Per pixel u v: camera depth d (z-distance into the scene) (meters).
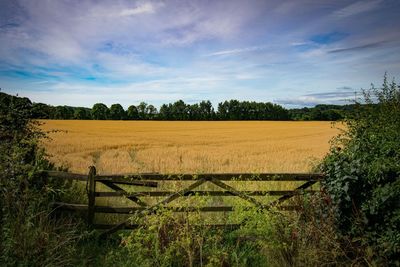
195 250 5.14
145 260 4.89
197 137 37.03
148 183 6.10
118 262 5.23
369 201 4.94
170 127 56.25
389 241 4.58
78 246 5.72
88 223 6.11
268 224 5.25
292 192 6.18
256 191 6.12
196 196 5.30
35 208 5.62
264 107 108.75
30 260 4.52
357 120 6.96
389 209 4.73
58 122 67.25
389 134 5.55
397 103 6.58
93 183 6.09
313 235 5.04
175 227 5.05
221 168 15.71
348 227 5.28
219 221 6.30
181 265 5.05
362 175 5.22
